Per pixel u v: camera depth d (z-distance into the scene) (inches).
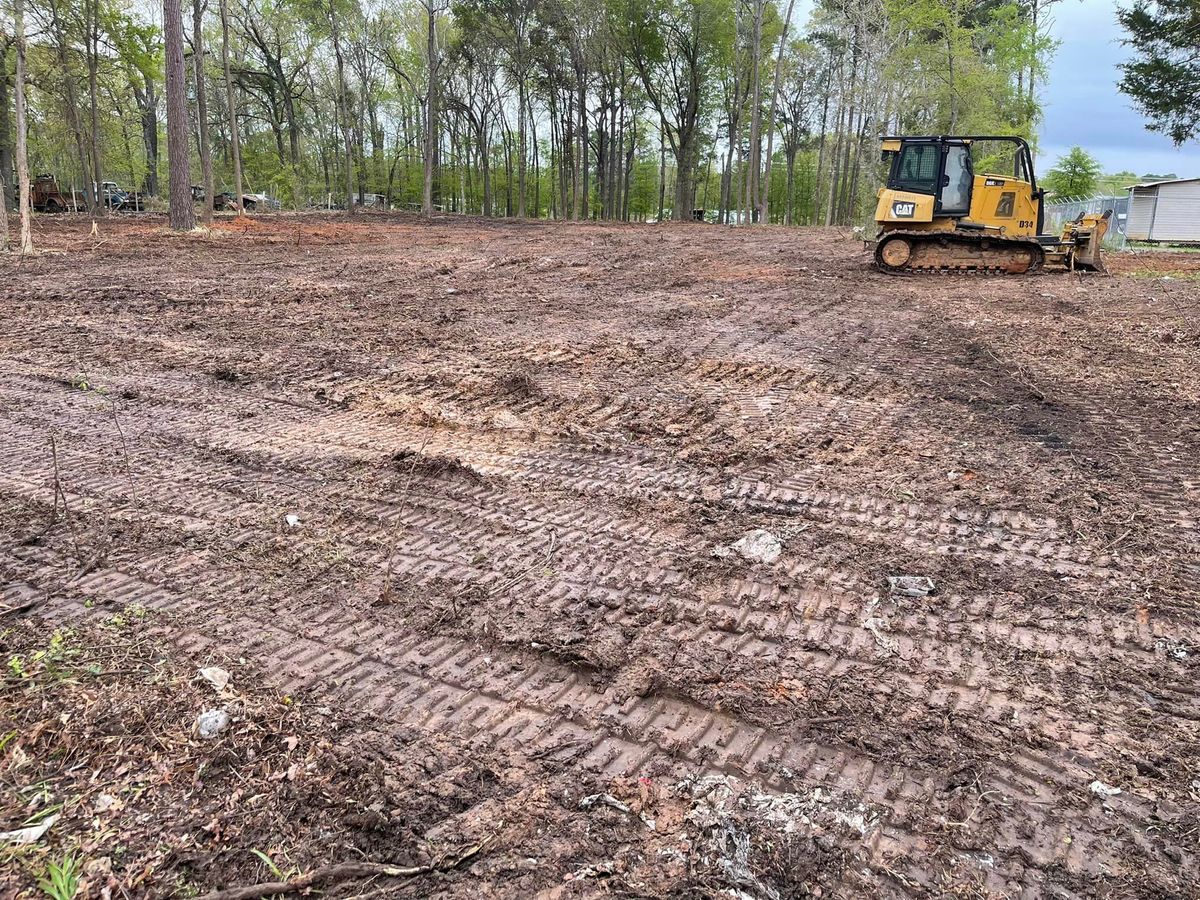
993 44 1123.3
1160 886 77.1
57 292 411.8
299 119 1956.2
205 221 925.2
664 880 76.9
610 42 1646.2
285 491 172.6
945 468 182.4
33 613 124.4
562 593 131.4
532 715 102.3
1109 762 93.4
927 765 93.0
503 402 234.1
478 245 756.0
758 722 100.3
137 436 207.2
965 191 526.6
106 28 1053.8
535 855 79.7
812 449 195.5
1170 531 150.6
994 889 77.0
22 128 563.2
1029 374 263.9
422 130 2081.7
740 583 134.1
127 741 95.2
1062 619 122.8
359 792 87.7
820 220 2295.8
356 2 1561.3
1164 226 971.9
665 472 183.0
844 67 1462.8
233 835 81.7
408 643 117.5
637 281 494.9
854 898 75.8
